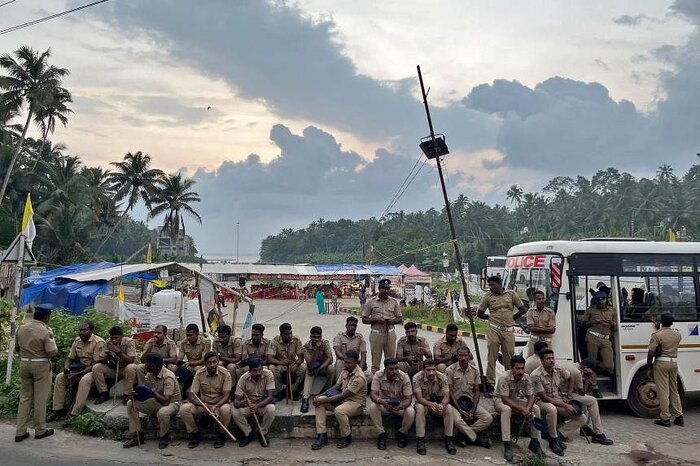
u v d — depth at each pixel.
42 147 44.53
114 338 8.23
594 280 9.29
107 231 59.41
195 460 6.71
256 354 8.44
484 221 94.69
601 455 6.88
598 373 8.77
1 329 10.38
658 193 73.00
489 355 8.50
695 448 7.15
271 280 45.09
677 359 8.70
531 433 7.02
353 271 37.62
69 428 7.78
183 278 21.78
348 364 7.49
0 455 6.66
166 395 7.28
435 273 65.88
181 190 53.44
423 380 7.30
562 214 84.69
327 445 7.32
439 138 8.45
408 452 7.07
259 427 7.21
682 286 8.98
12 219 35.25
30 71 35.62
